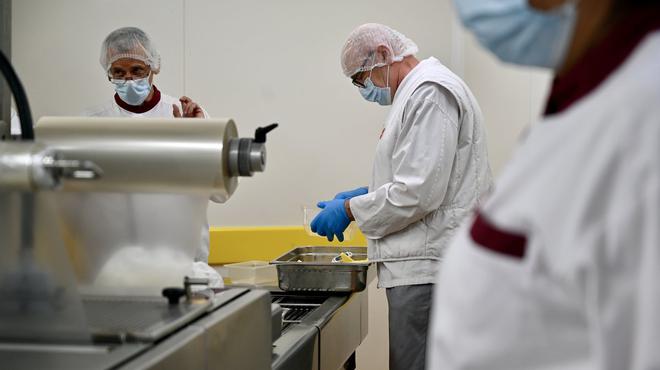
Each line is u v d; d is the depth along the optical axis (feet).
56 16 12.42
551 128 2.37
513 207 2.38
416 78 8.68
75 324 3.33
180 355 3.49
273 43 12.68
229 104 12.73
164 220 4.24
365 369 13.06
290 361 5.53
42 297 3.31
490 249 2.42
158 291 4.29
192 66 12.64
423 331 8.55
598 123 2.19
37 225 3.19
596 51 2.34
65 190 4.00
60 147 4.29
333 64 12.73
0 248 3.24
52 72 12.46
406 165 8.20
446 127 8.20
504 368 2.38
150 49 9.67
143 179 4.22
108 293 4.25
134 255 4.22
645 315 2.04
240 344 4.37
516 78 12.05
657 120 2.07
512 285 2.35
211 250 12.42
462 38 12.69
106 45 9.53
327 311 7.40
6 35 4.77
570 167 2.22
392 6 12.70
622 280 2.12
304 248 10.66
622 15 2.32
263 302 4.82
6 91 4.72
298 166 12.85
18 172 3.02
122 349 3.35
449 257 2.67
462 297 2.48
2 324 3.37
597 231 2.14
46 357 3.21
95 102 12.49
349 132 12.81
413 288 8.50
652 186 2.04
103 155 4.28
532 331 2.33
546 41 2.54
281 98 12.76
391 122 8.70
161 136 4.29
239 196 12.80
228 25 12.63
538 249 2.26
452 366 2.50
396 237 8.57
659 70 2.14
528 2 2.49
